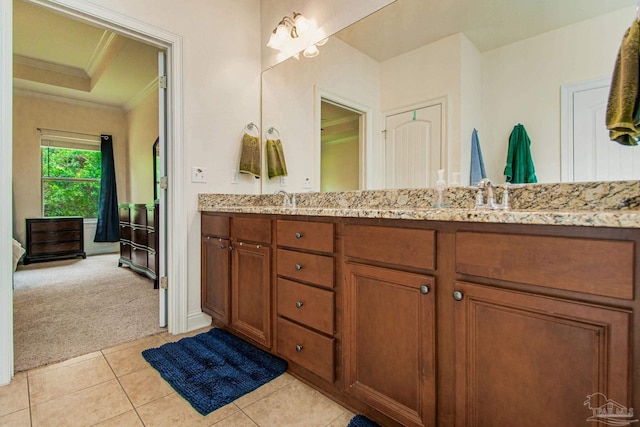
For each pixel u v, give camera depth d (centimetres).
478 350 94
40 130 503
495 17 145
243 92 250
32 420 128
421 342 106
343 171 205
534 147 133
